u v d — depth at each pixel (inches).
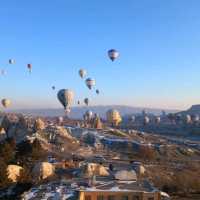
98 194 2476.6
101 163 4968.0
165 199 2864.2
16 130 7042.3
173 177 4532.5
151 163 5625.0
